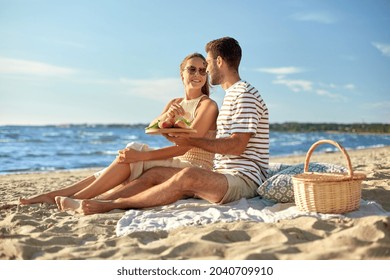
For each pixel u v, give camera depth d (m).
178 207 3.91
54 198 4.50
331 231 3.03
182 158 4.48
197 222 3.38
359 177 3.55
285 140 48.84
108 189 4.28
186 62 4.51
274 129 95.56
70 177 10.57
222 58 4.21
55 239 3.13
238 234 3.03
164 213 3.70
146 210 3.93
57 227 3.46
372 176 5.75
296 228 3.04
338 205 3.50
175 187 3.96
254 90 4.12
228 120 4.14
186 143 3.95
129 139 43.19
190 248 2.79
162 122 3.93
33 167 15.96
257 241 2.89
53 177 10.67
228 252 2.72
